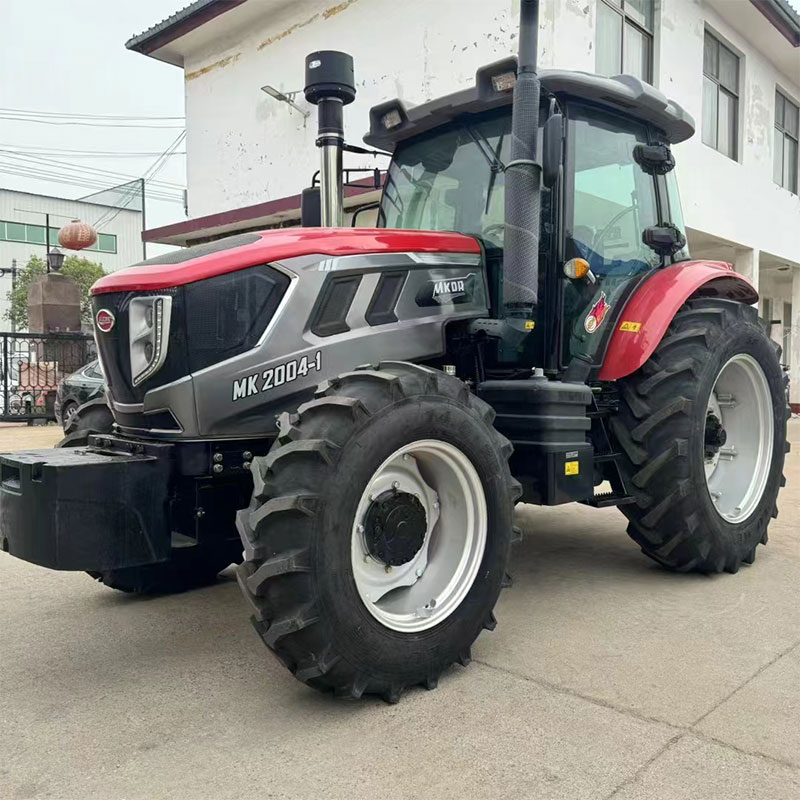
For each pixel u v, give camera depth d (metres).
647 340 3.37
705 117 10.24
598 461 3.38
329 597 2.14
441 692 2.38
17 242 42.84
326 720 2.21
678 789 1.83
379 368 2.50
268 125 10.80
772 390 3.90
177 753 2.03
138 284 2.55
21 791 1.86
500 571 2.60
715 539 3.48
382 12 9.09
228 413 2.53
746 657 2.63
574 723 2.16
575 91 3.27
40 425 12.24
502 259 3.23
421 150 3.71
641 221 3.78
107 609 3.25
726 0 9.76
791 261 12.52
